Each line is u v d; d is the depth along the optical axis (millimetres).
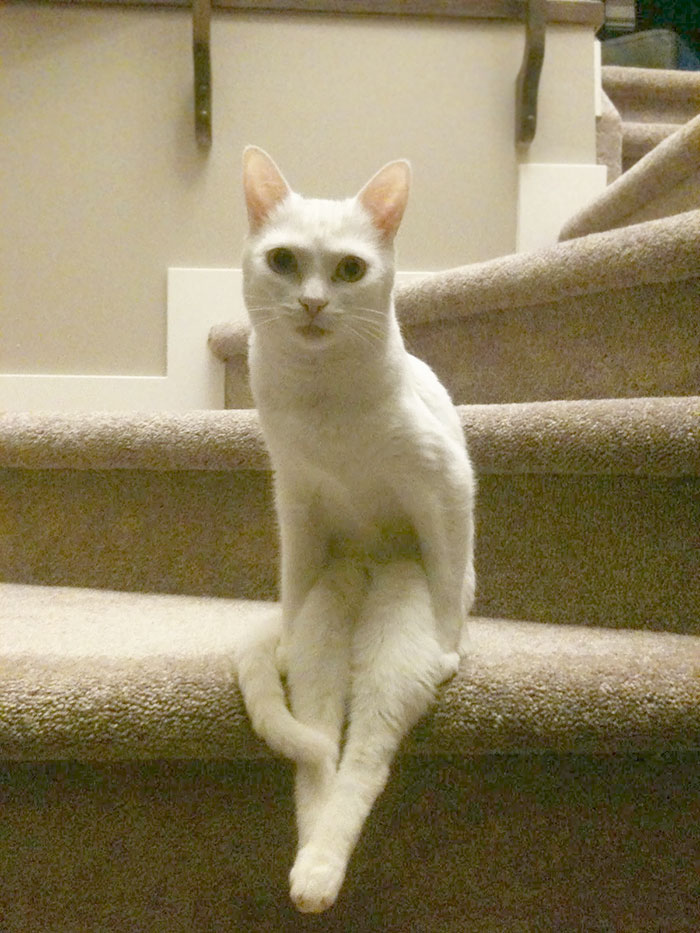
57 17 1652
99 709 663
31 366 1661
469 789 725
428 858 727
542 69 1722
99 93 1664
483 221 1756
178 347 1671
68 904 723
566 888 739
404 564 806
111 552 1144
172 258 1683
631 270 1089
